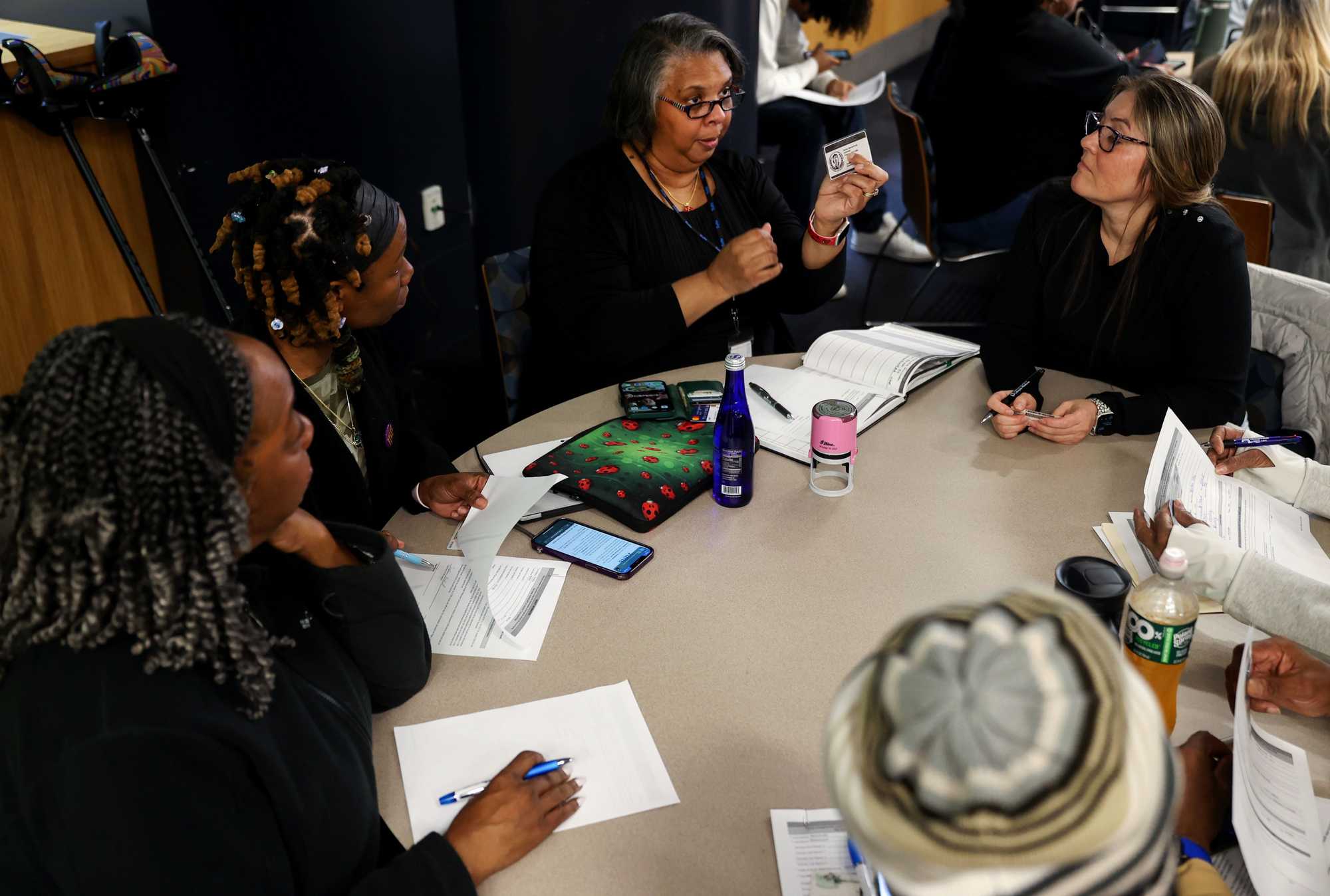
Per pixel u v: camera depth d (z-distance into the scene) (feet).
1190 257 6.39
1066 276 6.93
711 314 7.91
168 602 2.79
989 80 11.17
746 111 10.22
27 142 7.90
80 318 8.68
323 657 3.67
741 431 5.11
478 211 10.36
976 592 4.58
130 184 8.73
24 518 2.72
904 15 23.81
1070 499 5.29
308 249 4.98
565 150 9.75
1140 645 3.70
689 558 4.88
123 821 2.77
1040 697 1.48
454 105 12.21
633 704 4.00
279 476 3.18
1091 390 6.45
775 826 3.44
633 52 7.20
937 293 13.85
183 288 9.31
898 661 1.58
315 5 9.92
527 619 4.50
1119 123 6.24
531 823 3.43
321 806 3.21
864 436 5.98
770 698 4.01
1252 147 9.61
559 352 7.63
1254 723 3.74
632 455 5.59
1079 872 1.45
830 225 7.54
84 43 8.11
